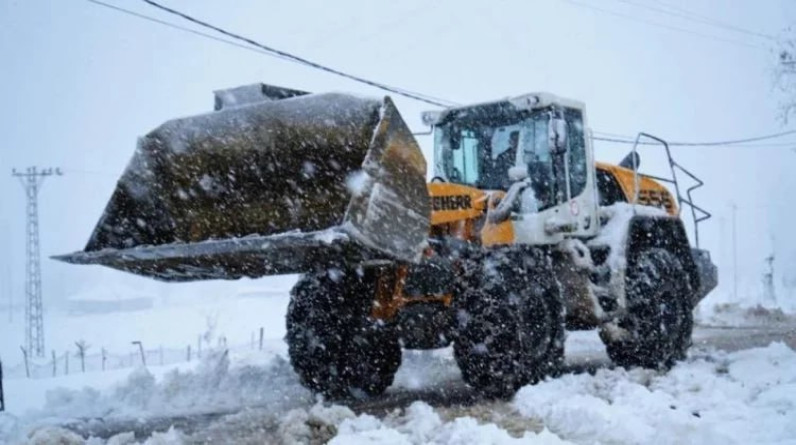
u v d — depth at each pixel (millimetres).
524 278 7793
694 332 15008
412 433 6176
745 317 18391
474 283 7664
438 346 8117
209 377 9336
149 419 7801
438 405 7730
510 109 8836
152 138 7664
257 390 9172
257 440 6340
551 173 8617
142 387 9039
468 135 9055
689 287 10070
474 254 7793
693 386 7840
